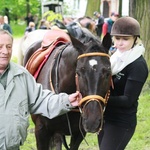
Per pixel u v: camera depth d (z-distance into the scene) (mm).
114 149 3945
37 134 4613
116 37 3895
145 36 9141
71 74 4168
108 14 29656
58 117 4340
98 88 3590
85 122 3574
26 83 3506
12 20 37844
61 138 4746
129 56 3850
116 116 3963
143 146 6453
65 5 34094
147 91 9102
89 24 8961
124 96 3842
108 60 3742
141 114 7934
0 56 3334
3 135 3277
